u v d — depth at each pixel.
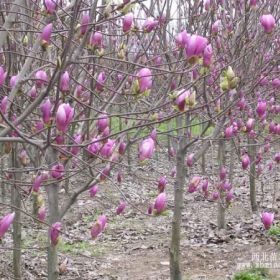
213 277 6.21
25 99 3.48
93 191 3.11
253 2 4.18
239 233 8.09
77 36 2.62
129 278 6.45
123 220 9.17
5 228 2.21
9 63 3.19
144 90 2.52
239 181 11.48
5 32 2.77
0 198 7.47
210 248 7.51
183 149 5.27
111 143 2.80
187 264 6.86
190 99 2.60
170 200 10.21
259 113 3.95
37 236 7.60
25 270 6.54
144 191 9.56
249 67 4.56
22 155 3.44
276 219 8.60
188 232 8.47
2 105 2.58
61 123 2.16
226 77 2.79
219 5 4.94
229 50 4.43
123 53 3.18
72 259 7.15
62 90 2.60
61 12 3.06
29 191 3.23
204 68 2.66
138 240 8.23
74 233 8.35
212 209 9.82
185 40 2.68
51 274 3.63
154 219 9.27
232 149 8.35
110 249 7.75
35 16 3.57
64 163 3.09
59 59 2.21
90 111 3.29
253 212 9.27
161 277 6.44
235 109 4.71
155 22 2.81
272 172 10.95
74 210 9.45
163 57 4.71
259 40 4.45
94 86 3.50
